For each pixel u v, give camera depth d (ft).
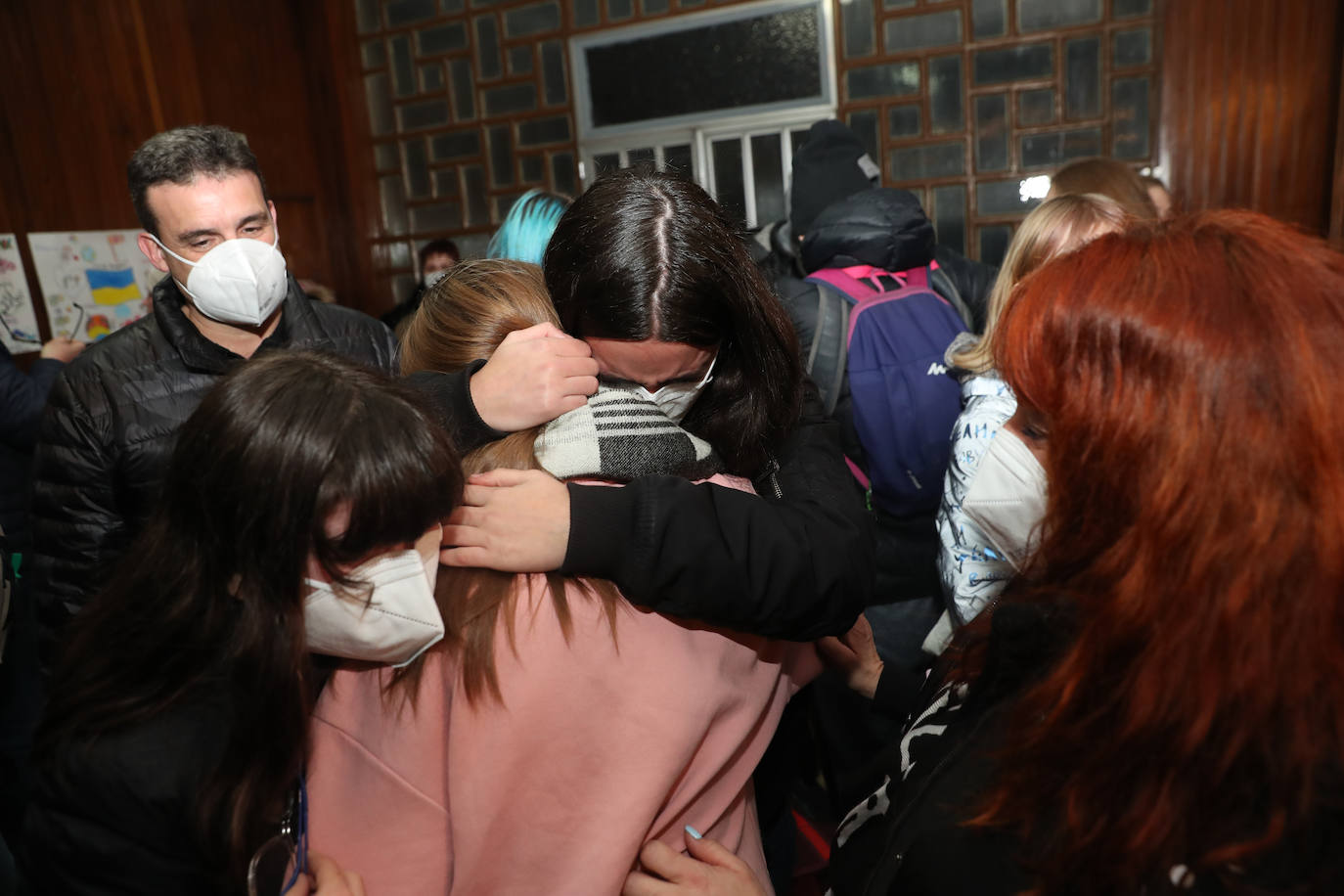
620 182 2.39
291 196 15.23
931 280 5.87
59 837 2.12
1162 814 1.42
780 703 2.69
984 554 3.89
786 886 3.36
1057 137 12.03
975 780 1.79
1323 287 1.44
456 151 15.30
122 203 12.22
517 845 2.09
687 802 2.27
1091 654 1.57
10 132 10.78
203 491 1.95
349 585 1.97
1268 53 10.84
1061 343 1.62
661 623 2.31
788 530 2.43
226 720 2.12
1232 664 1.39
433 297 2.76
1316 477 1.36
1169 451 1.46
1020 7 11.84
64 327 11.23
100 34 11.95
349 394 1.98
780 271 6.92
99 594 2.22
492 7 14.43
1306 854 1.33
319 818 2.20
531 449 2.34
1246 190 11.24
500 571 2.21
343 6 15.24
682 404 2.66
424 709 2.16
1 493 6.63
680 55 13.75
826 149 6.68
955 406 4.84
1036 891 1.56
